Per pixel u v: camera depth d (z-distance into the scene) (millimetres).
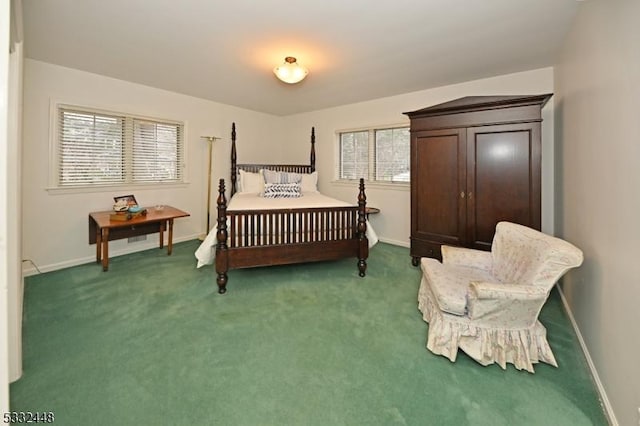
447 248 2398
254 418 1298
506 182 2764
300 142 5527
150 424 1264
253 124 5246
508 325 1667
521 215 2709
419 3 1977
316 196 4281
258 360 1691
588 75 1846
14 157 1581
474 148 2902
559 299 2525
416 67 3137
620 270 1314
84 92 3309
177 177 4301
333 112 5016
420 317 2201
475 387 1493
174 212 3762
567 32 2354
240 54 2807
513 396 1434
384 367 1641
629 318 1209
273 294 2596
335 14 2113
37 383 1485
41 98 3045
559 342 1889
